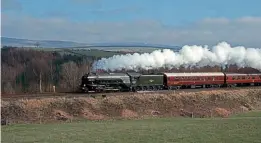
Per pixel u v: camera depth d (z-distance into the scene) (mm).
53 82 108562
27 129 40625
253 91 82938
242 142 31203
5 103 53312
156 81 82250
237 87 91688
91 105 59344
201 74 89188
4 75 108562
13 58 138625
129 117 59062
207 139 32625
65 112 56219
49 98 57938
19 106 53312
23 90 85500
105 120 55094
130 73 80312
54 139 32812
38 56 150875
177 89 84188
